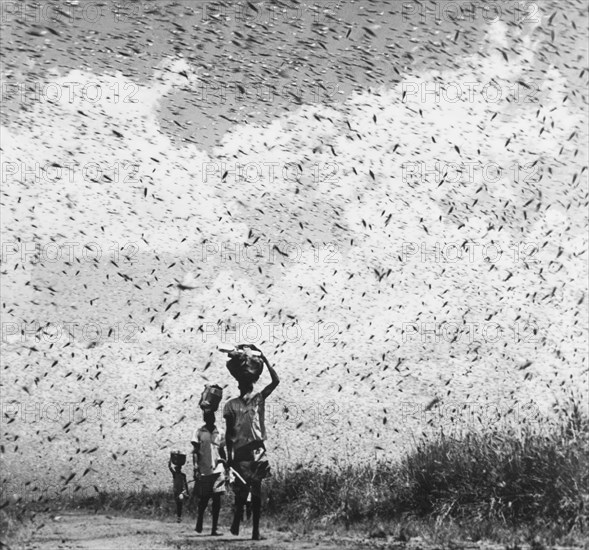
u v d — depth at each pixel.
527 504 8.26
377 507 9.84
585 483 7.93
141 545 8.09
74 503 14.84
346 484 10.67
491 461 8.94
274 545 7.85
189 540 8.53
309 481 11.20
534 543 7.12
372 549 7.41
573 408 9.29
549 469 8.19
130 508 14.84
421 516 9.26
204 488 9.53
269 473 8.69
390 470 10.55
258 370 8.77
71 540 8.77
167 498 15.58
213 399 9.76
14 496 9.57
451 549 7.29
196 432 9.70
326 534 8.88
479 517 8.39
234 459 8.64
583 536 7.32
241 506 8.88
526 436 9.02
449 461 9.43
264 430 8.77
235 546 7.78
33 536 9.13
